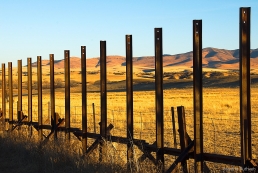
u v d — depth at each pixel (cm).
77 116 2534
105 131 1136
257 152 1298
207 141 1468
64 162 1077
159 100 927
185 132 864
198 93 821
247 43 736
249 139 743
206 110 3073
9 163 1142
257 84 9312
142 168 909
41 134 1547
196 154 829
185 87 9838
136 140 1012
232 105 3581
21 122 1720
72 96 6550
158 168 906
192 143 857
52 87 1466
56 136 1412
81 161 1038
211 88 9131
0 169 1088
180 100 4794
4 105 1938
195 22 814
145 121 2198
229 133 1667
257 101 4162
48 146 1223
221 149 1297
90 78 13788
